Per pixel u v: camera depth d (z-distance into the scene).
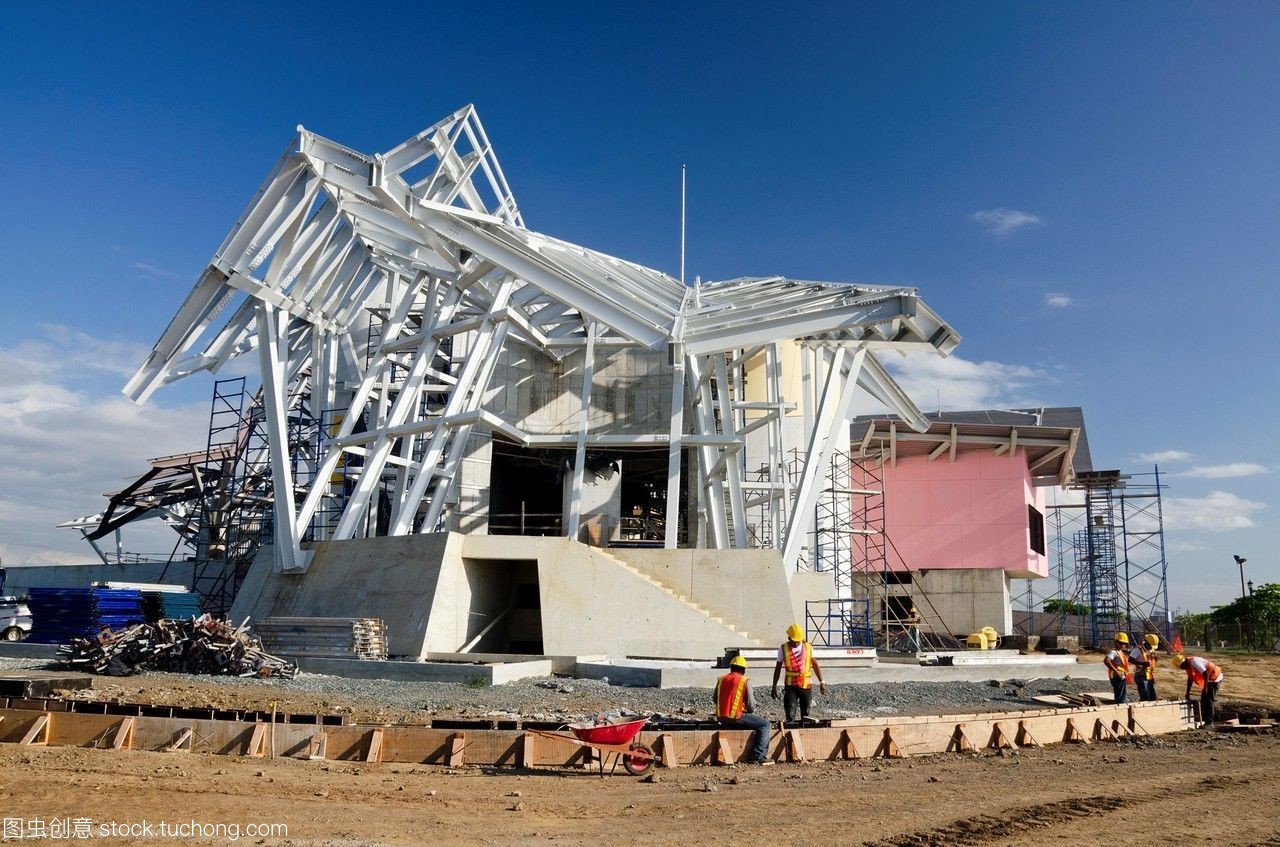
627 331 27.19
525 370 34.44
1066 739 16.38
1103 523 45.34
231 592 34.53
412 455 30.59
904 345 29.62
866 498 41.94
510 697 18.12
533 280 27.58
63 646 23.89
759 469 34.62
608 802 10.08
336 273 32.28
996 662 26.80
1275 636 59.22
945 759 13.78
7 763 10.73
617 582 24.77
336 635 23.23
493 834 8.52
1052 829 9.27
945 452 45.53
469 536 25.50
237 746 12.27
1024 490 44.47
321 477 28.94
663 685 19.73
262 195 26.78
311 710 16.02
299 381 36.28
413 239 28.75
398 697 18.05
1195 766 13.72
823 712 17.69
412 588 24.78
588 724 13.32
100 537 42.97
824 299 28.94
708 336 27.03
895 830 8.99
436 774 11.41
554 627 24.34
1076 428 42.66
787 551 28.77
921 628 43.75
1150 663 21.77
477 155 29.47
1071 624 53.19
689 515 33.81
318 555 27.45
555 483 37.97
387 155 25.92
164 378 28.28
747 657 21.95
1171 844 8.84
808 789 11.01
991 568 44.19
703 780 11.53
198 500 39.34
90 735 12.37
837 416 30.55
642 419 34.22
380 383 33.84
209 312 28.20
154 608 27.81
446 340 34.97
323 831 8.35
